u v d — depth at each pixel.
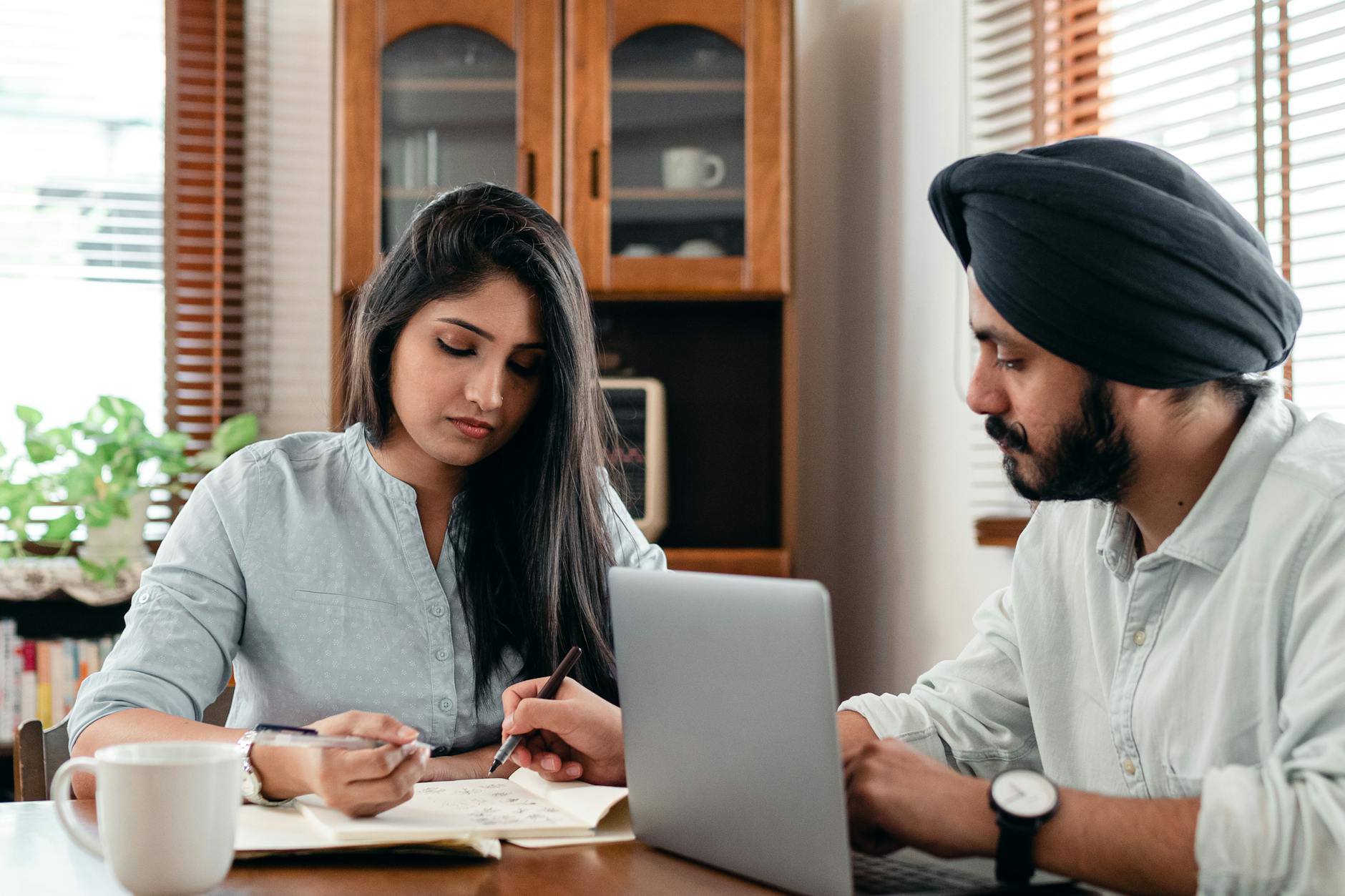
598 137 2.61
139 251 3.00
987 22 2.32
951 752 1.19
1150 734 1.01
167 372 2.97
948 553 2.38
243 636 1.36
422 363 1.28
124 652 1.23
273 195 3.05
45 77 2.96
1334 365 1.71
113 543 2.65
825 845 0.79
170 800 0.74
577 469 1.39
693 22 2.63
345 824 0.90
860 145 2.75
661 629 0.91
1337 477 0.92
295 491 1.38
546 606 1.38
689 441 2.91
